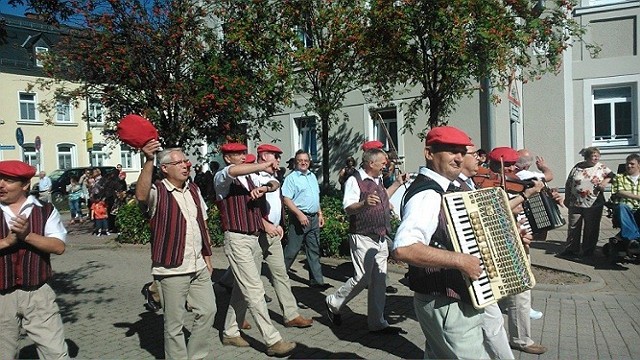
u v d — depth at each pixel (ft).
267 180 17.88
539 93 46.93
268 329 15.94
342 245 29.76
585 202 28.73
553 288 22.91
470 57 23.50
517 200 14.40
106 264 32.50
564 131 46.44
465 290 9.46
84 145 116.67
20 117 107.96
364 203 16.52
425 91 27.25
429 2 23.59
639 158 27.17
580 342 16.78
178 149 14.28
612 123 47.75
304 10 33.19
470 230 9.21
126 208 40.60
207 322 14.43
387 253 17.79
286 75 32.58
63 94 36.40
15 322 12.26
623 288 23.25
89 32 32.19
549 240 34.65
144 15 32.07
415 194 9.55
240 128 36.50
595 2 47.16
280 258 18.62
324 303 21.91
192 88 33.01
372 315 17.60
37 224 12.41
